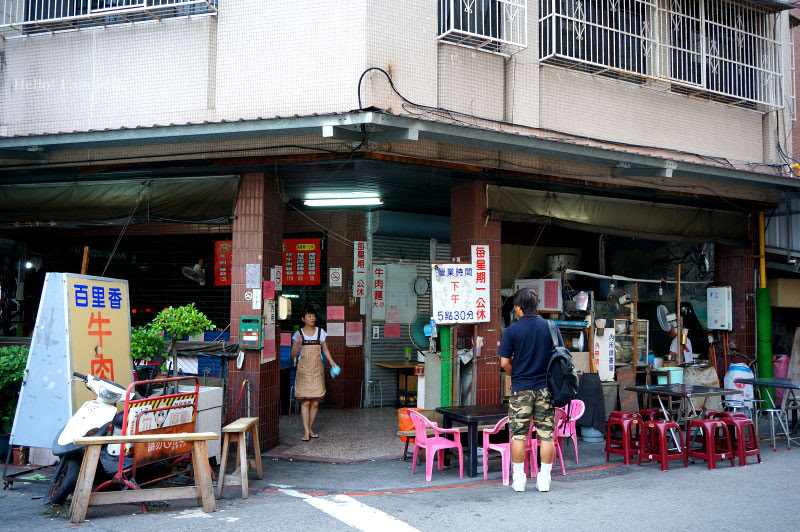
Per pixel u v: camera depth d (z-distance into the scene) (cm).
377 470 688
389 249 1146
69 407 586
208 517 498
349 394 1103
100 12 796
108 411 536
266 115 766
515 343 592
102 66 827
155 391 648
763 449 810
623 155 815
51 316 604
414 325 877
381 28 749
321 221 1120
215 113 784
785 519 497
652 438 751
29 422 593
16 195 852
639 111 935
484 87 820
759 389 1055
